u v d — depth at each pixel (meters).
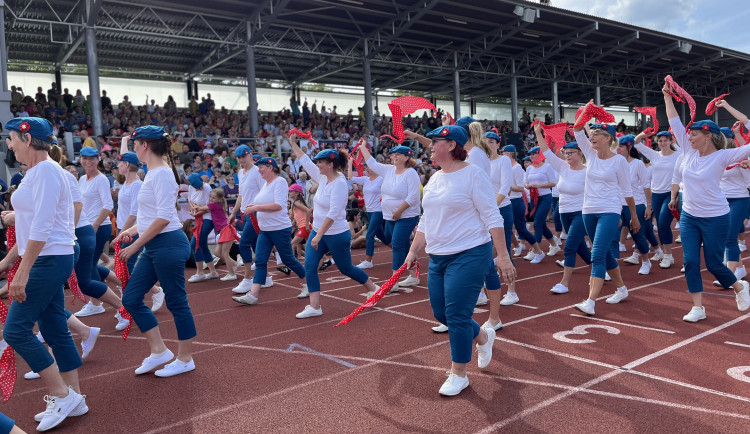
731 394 3.42
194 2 16.88
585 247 6.91
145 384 4.02
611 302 5.96
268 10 18.27
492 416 3.24
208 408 3.53
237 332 5.41
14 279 3.07
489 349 3.97
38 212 3.15
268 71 25.17
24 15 16.55
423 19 20.36
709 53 28.44
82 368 4.46
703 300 5.91
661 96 36.16
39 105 17.53
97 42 19.67
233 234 8.59
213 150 16.33
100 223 5.94
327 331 5.29
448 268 3.48
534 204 9.05
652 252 9.55
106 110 18.39
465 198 3.37
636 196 8.23
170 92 24.31
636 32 23.55
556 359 4.19
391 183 7.18
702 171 4.89
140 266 4.12
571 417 3.19
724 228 4.95
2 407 3.74
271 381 3.98
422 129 22.78
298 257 10.30
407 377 3.94
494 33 22.36
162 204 3.90
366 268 9.36
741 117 5.00
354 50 22.39
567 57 26.72
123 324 5.70
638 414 3.19
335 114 24.86
